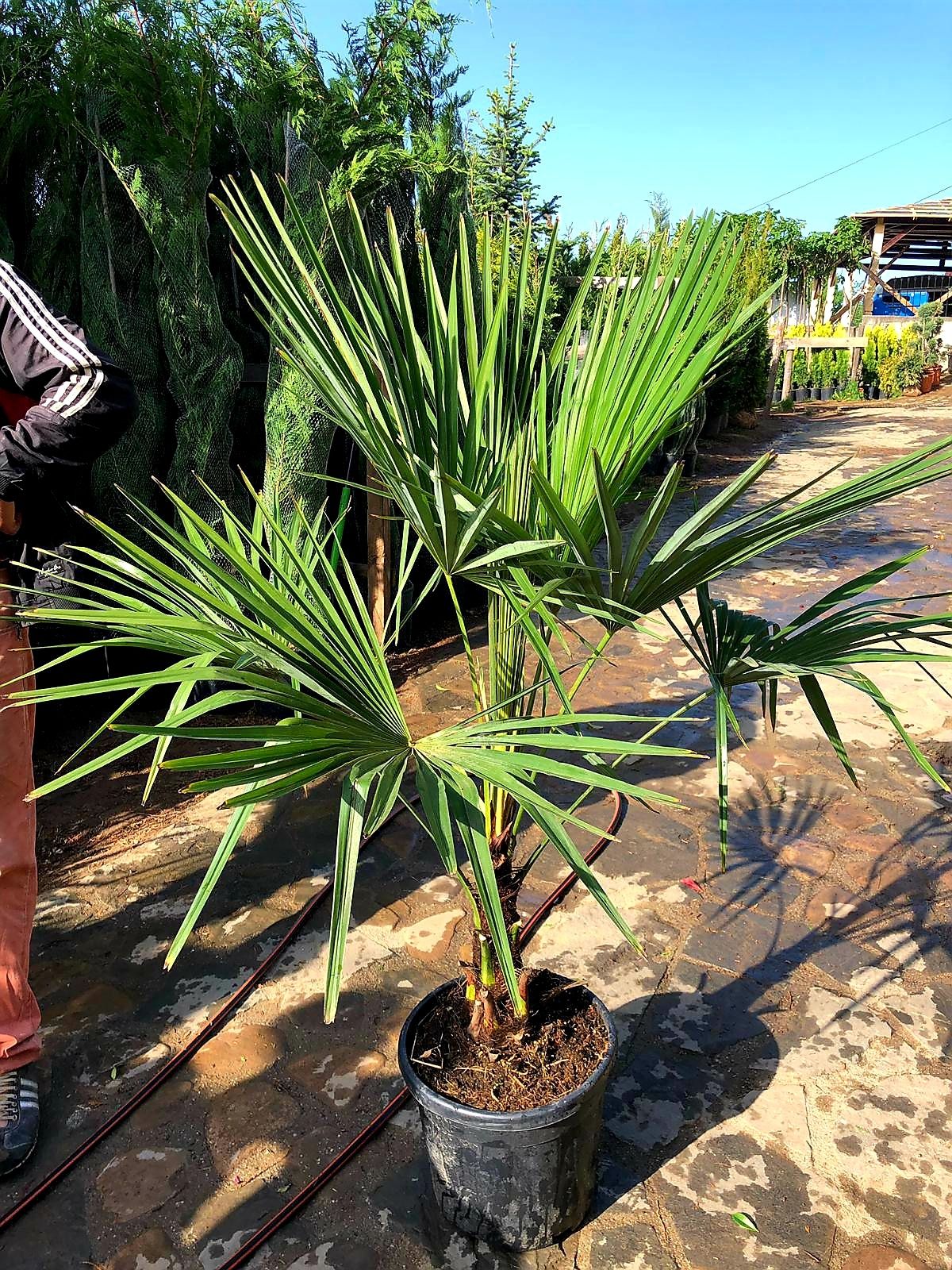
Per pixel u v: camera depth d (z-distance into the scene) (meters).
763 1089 1.94
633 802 3.07
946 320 19.70
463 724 1.41
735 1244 1.62
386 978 2.30
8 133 3.28
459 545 1.31
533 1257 1.61
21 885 1.83
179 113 3.18
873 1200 1.69
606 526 1.23
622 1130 1.85
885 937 2.39
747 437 11.62
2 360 1.60
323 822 3.00
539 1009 1.68
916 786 3.13
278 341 1.43
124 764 3.39
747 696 3.91
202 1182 1.78
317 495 3.55
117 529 3.59
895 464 1.34
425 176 3.89
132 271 3.50
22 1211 1.72
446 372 1.44
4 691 1.74
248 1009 2.21
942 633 1.40
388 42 3.49
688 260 1.35
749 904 2.54
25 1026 1.86
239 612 1.29
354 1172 1.79
